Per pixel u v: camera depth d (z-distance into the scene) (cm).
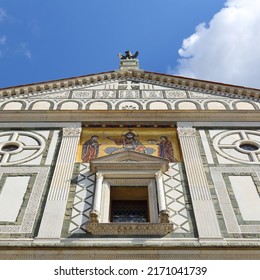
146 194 1338
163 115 1694
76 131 1614
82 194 1293
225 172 1397
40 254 1052
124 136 1617
